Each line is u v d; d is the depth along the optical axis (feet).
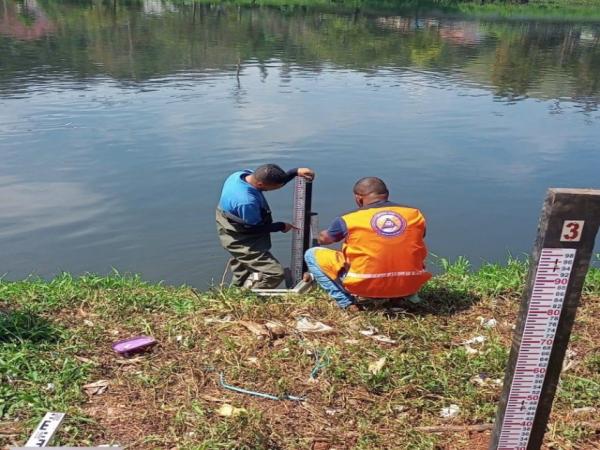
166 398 12.10
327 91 65.51
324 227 29.73
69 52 85.15
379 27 136.87
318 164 39.78
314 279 18.35
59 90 60.54
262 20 137.69
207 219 30.32
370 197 16.58
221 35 110.52
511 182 37.86
